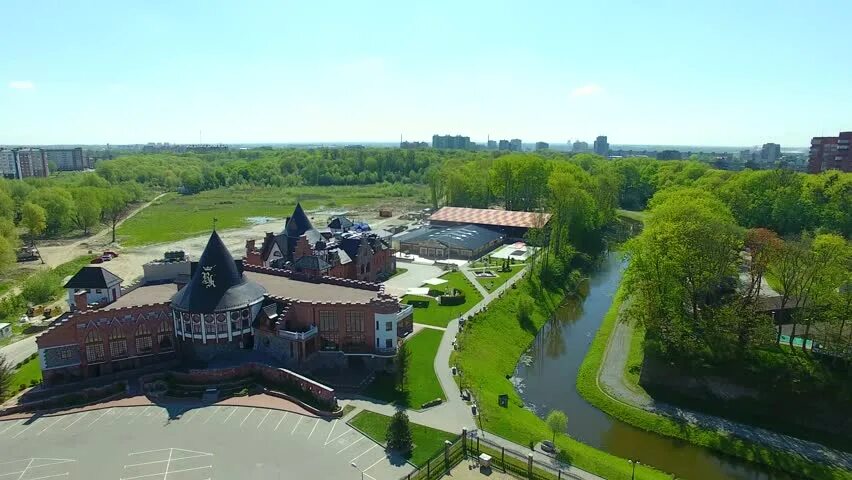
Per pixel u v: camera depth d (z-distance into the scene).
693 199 112.19
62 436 61.06
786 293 81.94
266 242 116.19
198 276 77.38
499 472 55.38
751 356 75.81
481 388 74.12
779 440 66.88
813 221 156.38
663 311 83.81
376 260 127.31
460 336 90.62
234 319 77.56
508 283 123.00
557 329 107.38
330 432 62.09
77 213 190.38
